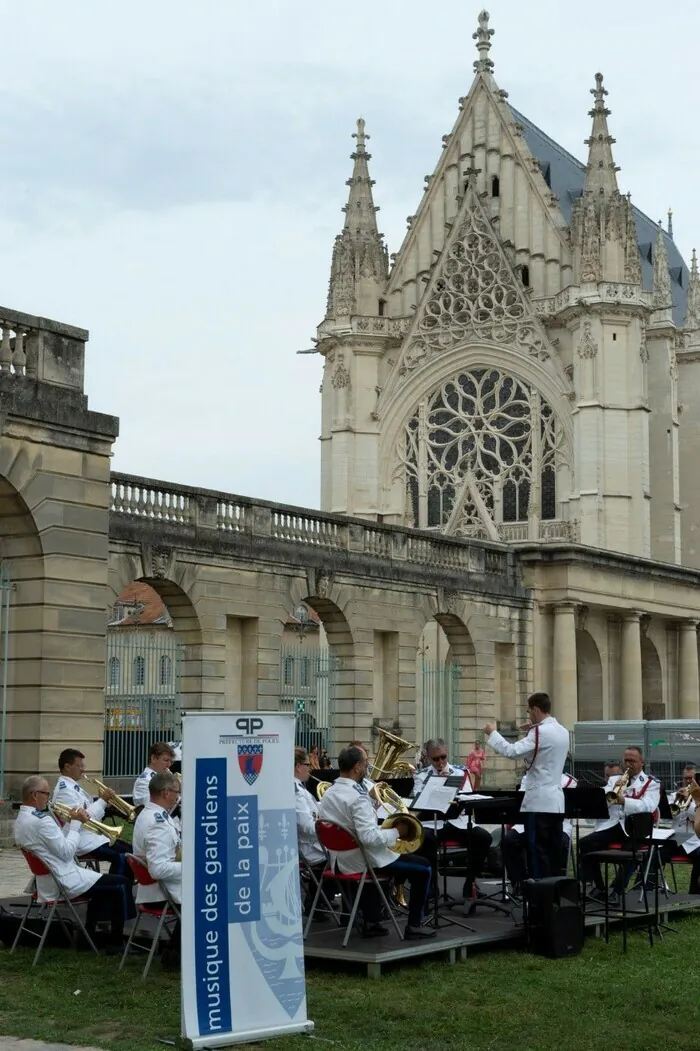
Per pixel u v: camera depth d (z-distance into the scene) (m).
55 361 31.86
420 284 97.62
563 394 89.94
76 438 32.16
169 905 18.16
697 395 105.38
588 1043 15.22
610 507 87.50
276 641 47.88
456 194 96.88
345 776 19.58
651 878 26.22
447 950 19.77
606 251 88.62
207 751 15.41
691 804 28.17
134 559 42.34
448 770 25.86
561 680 61.03
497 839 33.19
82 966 18.64
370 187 99.00
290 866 15.88
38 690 31.20
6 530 31.58
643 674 71.88
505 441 92.19
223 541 45.72
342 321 96.38
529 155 94.19
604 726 54.62
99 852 21.06
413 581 54.41
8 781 31.42
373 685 53.47
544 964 19.80
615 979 18.83
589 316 88.38
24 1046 14.47
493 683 58.91
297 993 15.62
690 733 53.09
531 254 93.44
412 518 94.94
